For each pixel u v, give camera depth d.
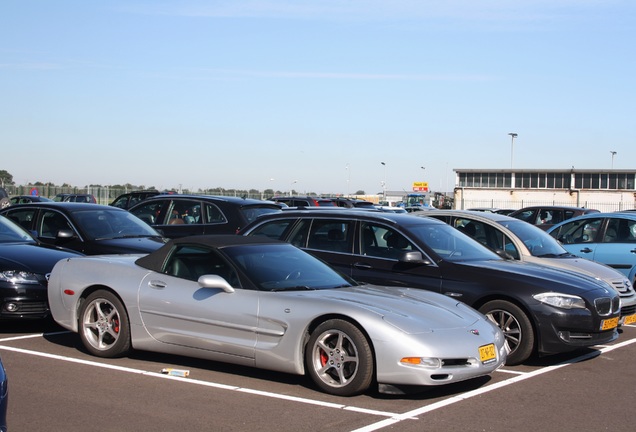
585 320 7.85
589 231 13.45
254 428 5.45
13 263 8.78
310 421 5.65
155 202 14.51
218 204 13.89
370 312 6.30
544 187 62.66
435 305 6.94
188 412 5.82
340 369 6.36
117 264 7.74
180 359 7.66
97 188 45.12
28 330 9.25
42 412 5.74
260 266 7.15
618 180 59.72
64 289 7.90
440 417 5.85
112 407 5.91
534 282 7.97
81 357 7.68
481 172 64.69
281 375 7.08
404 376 6.07
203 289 7.04
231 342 6.81
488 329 6.79
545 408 6.23
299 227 9.37
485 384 7.04
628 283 10.37
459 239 9.16
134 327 7.39
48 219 11.69
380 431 5.44
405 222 8.91
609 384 7.19
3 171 58.91
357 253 8.81
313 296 6.66
